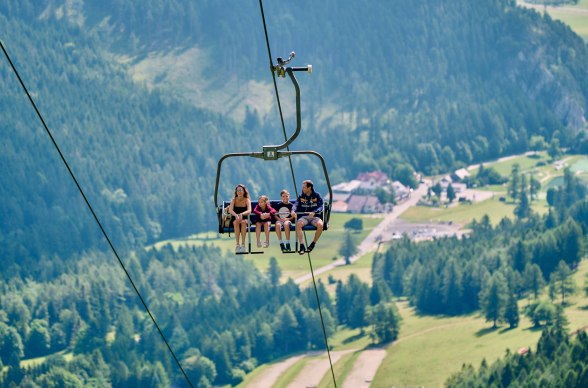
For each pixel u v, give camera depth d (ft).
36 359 517.14
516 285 537.24
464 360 444.55
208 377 464.65
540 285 532.32
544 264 580.71
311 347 495.41
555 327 451.12
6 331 503.61
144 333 511.81
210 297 577.02
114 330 545.85
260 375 469.16
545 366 390.63
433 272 546.67
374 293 544.21
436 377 434.30
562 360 389.80
